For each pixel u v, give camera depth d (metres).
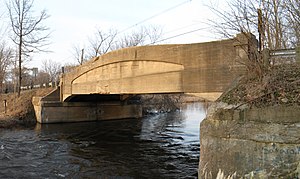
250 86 8.44
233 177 7.13
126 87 18.16
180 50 13.90
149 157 16.80
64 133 25.52
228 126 7.54
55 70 93.69
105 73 20.94
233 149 7.32
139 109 39.81
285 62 8.96
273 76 8.18
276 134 6.61
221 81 11.85
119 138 23.41
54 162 15.54
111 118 35.84
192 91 13.20
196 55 13.07
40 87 41.22
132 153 17.88
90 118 33.62
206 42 12.62
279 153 6.50
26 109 33.12
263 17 9.64
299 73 8.21
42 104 30.19
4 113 33.44
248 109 7.29
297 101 6.86
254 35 9.91
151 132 26.58
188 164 15.17
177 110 57.47
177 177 12.89
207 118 8.28
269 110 6.91
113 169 14.22
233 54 11.30
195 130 27.81
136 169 14.23
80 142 21.56
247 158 7.00
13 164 14.96
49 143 20.92
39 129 27.42
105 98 34.16
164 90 14.87
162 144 20.75
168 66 14.73
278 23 10.37
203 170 8.02
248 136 7.07
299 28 10.52
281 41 10.66
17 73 50.38
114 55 19.28
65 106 31.67
